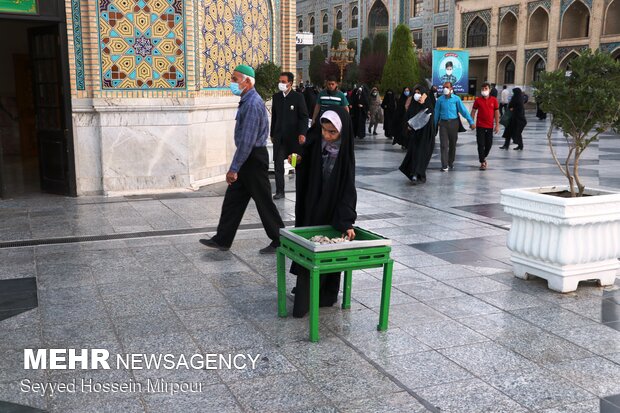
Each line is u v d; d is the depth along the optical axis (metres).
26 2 7.60
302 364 3.40
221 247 5.61
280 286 4.05
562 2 34.25
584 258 4.58
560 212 4.44
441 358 3.49
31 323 3.96
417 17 45.91
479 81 42.41
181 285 4.73
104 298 4.43
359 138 18.33
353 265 3.66
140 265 5.23
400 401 3.01
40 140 8.51
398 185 9.59
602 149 15.16
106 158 8.27
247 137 5.23
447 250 5.81
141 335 3.78
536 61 36.81
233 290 4.62
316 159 4.02
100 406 2.95
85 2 7.88
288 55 11.22
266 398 3.03
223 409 2.92
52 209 7.48
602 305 4.37
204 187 9.05
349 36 53.19
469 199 8.41
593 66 4.45
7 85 12.33
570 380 3.24
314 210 4.08
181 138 8.57
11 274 4.97
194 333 3.82
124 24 8.06
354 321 4.04
